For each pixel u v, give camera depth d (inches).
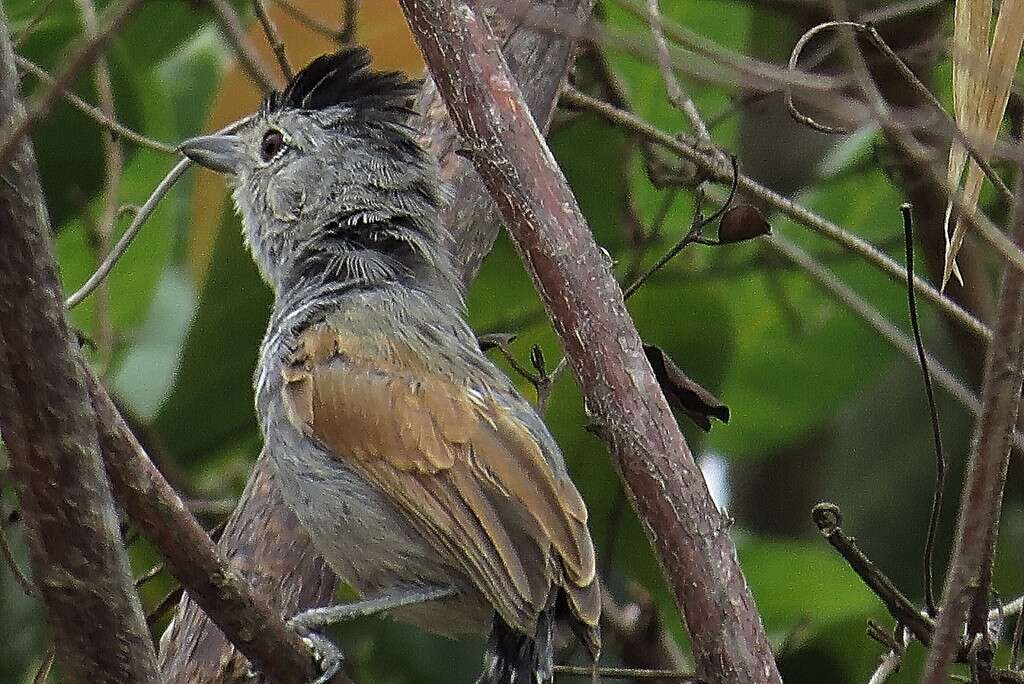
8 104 213.3
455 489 326.3
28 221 219.3
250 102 498.6
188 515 259.8
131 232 401.7
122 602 237.5
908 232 316.5
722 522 259.8
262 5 433.4
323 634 333.7
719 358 482.6
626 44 294.4
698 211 372.8
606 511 456.1
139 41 511.8
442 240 393.4
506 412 336.8
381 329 357.1
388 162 402.3
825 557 466.0
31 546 233.6
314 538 350.6
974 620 296.2
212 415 463.5
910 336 548.1
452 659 475.2
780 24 554.6
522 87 386.6
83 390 228.8
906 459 530.3
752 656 251.1
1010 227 269.0
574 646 405.7
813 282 507.8
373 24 489.4
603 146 480.7
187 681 351.9
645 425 264.4
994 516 257.8
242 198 425.4
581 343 271.3
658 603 472.7
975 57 281.6
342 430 341.4
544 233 277.3
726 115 449.1
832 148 561.3
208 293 449.1
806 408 561.9
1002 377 250.1
